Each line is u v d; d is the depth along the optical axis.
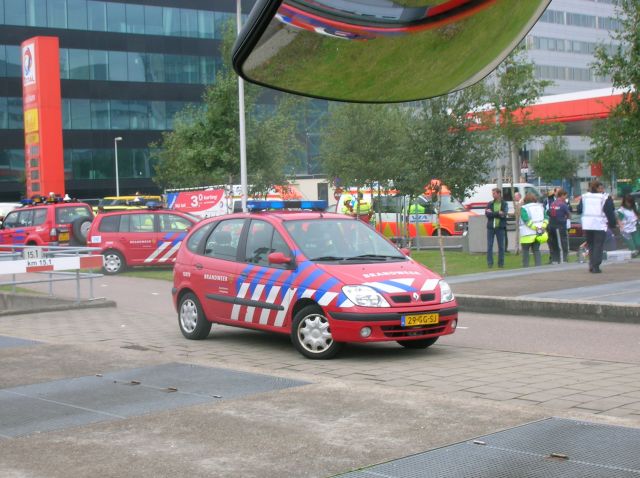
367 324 8.99
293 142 33.72
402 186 25.45
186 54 76.69
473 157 21.67
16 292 18.19
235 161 30.20
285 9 1.98
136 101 74.81
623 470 4.55
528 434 5.37
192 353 10.05
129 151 74.81
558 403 6.61
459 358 9.26
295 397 6.75
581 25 103.62
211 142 30.81
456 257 26.30
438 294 9.46
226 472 4.72
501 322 12.55
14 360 8.94
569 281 16.22
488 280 16.98
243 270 10.41
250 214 10.77
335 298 9.16
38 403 6.79
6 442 5.52
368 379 8.10
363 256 10.09
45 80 46.59
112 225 24.44
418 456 4.93
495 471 4.59
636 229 22.86
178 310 11.48
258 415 6.13
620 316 12.05
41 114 46.56
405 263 10.02
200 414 6.21
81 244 27.08
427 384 7.69
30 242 27.22
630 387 7.22
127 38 74.06
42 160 46.50
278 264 10.02
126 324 13.01
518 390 7.20
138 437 5.58
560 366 8.46
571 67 102.62
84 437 5.61
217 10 77.81
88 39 72.44
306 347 9.50
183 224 24.81
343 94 2.16
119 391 7.22
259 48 1.99
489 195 37.69
